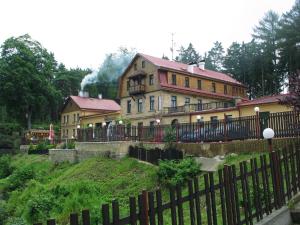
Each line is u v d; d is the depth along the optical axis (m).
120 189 19.27
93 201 16.67
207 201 5.68
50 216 16.33
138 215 4.62
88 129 30.97
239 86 56.50
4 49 64.25
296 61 59.44
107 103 70.00
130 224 4.47
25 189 24.70
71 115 67.12
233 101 42.88
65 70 101.19
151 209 4.76
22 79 62.09
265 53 67.00
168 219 9.95
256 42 71.31
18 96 62.94
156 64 46.22
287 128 16.75
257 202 6.79
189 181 5.45
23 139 57.09
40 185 23.53
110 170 23.36
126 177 20.86
